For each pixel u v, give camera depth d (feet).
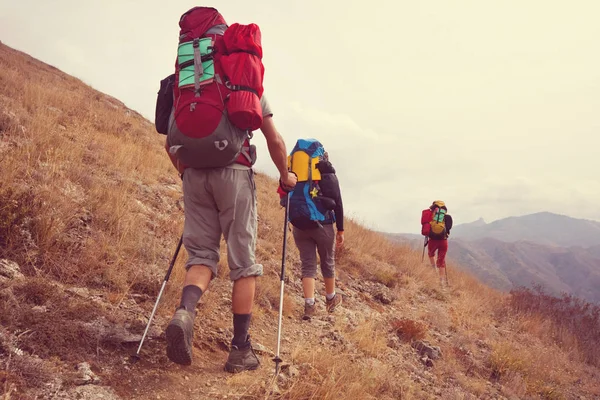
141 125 50.72
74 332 9.07
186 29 9.30
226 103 8.61
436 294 29.32
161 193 23.81
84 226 14.76
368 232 40.24
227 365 10.05
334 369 11.27
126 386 8.40
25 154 18.07
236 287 9.88
